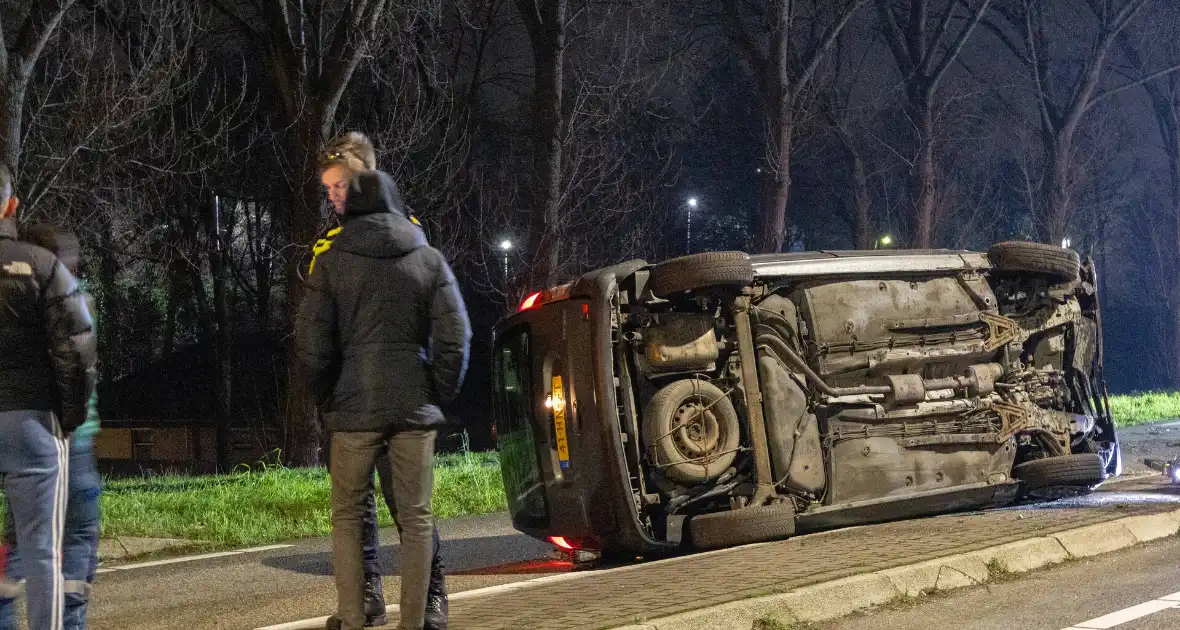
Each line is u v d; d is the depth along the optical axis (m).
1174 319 45.88
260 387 40.44
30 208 19.62
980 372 9.22
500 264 31.34
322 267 4.58
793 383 8.50
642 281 8.22
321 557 9.08
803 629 5.45
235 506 11.62
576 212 28.41
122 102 20.20
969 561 6.54
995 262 9.49
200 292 35.81
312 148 19.67
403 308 4.55
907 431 8.90
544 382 8.20
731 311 8.41
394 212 4.66
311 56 20.53
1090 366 10.25
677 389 8.12
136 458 37.34
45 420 4.36
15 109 14.80
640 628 4.92
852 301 8.77
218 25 25.89
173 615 6.67
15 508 4.34
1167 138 45.22
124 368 42.47
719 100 47.41
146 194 26.83
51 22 14.94
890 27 35.47
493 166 34.06
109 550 9.34
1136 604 5.87
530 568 8.34
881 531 8.12
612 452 7.77
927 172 35.72
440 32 28.14
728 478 8.35
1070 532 7.35
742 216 53.22
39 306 4.33
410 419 4.55
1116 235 63.78
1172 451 16.34
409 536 4.62
